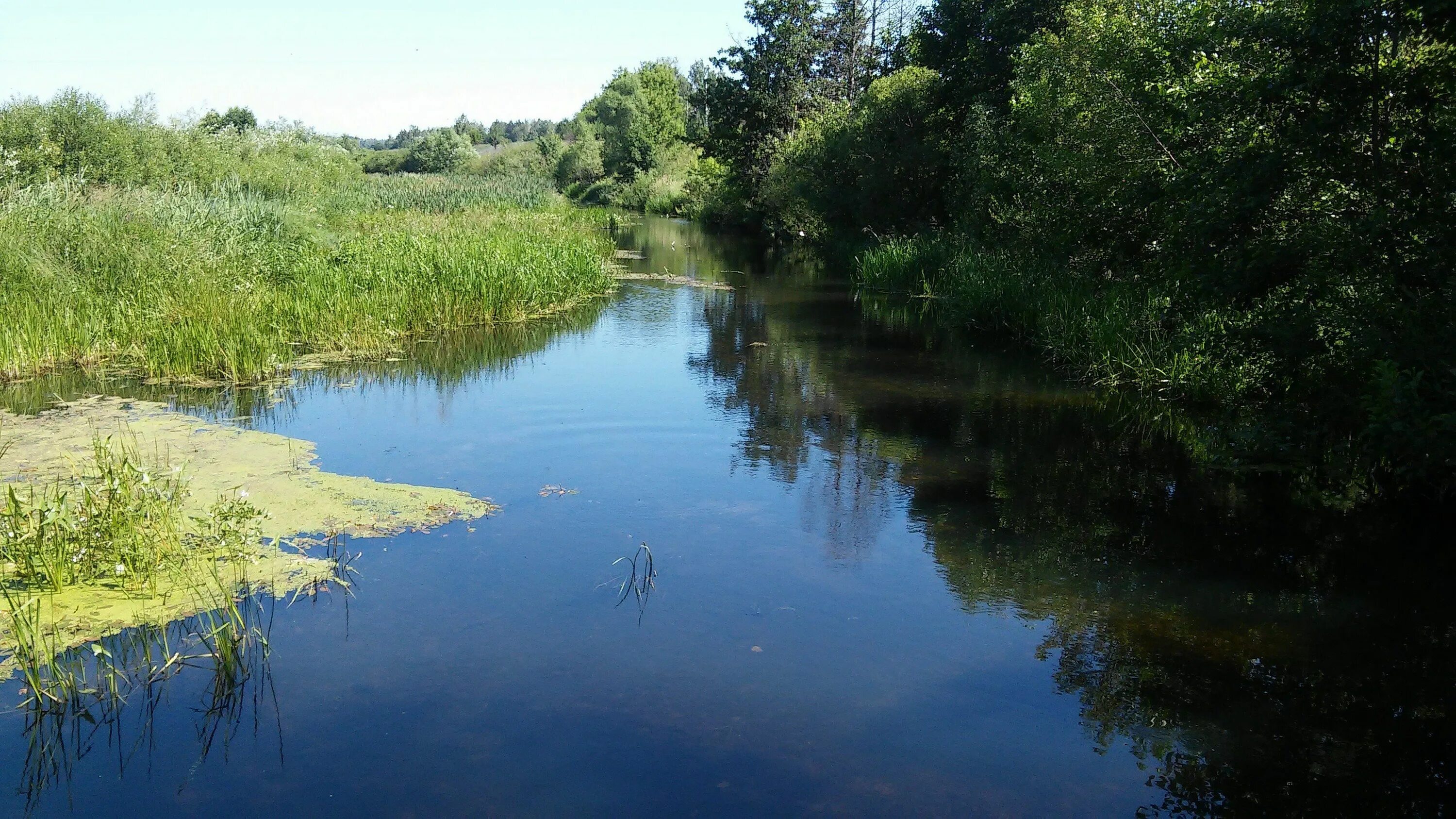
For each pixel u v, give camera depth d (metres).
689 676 4.24
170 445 7.32
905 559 5.63
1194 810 3.43
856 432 8.39
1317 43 7.36
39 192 13.21
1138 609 5.04
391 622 4.67
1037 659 4.49
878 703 4.07
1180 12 10.49
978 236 17.25
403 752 3.65
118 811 3.30
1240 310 8.45
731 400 9.46
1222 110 8.33
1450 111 7.05
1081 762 3.71
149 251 11.92
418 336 12.58
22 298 10.55
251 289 12.09
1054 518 6.37
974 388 10.20
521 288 14.35
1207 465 7.58
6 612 4.61
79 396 8.96
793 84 33.03
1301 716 4.06
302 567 5.25
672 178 50.59
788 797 3.44
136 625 4.59
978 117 18.14
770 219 31.48
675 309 15.77
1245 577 5.47
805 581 5.29
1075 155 12.40
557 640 4.54
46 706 3.94
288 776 3.51
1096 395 9.92
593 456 7.49
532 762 3.61
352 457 7.25
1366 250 7.15
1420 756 3.79
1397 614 5.03
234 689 4.08
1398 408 6.34
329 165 29.30
